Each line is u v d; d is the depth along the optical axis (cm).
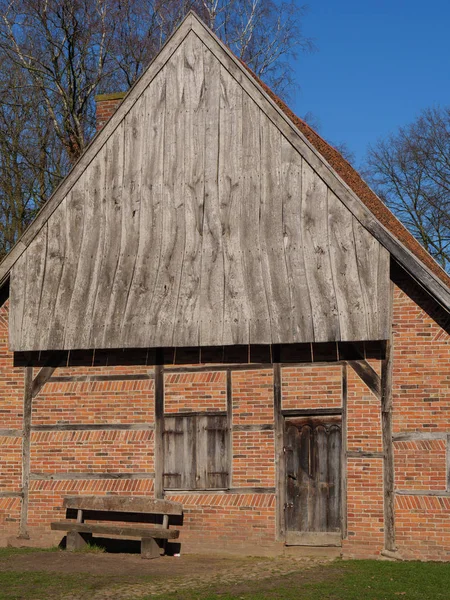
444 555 1373
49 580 1263
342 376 1456
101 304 1570
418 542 1389
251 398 1501
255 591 1166
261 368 1501
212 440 1515
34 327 1597
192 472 1519
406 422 1414
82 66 2770
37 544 1583
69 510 1580
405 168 3200
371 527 1414
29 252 1623
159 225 1566
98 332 1561
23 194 2795
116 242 1584
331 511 1449
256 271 1497
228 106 1556
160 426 1542
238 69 1557
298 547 1456
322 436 1465
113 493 1550
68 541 1536
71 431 1587
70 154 2788
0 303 1662
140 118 1602
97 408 1578
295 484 1470
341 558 1423
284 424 1486
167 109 1589
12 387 1625
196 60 1584
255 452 1491
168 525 1520
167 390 1546
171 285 1540
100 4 2794
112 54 2834
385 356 1436
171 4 2917
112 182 1602
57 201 1622
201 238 1539
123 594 1161
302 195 1492
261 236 1505
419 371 1417
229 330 1492
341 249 1455
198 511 1507
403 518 1400
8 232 2758
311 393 1470
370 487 1422
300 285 1469
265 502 1477
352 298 1436
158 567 1377
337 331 1435
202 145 1562
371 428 1430
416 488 1399
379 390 1433
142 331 1538
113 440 1562
